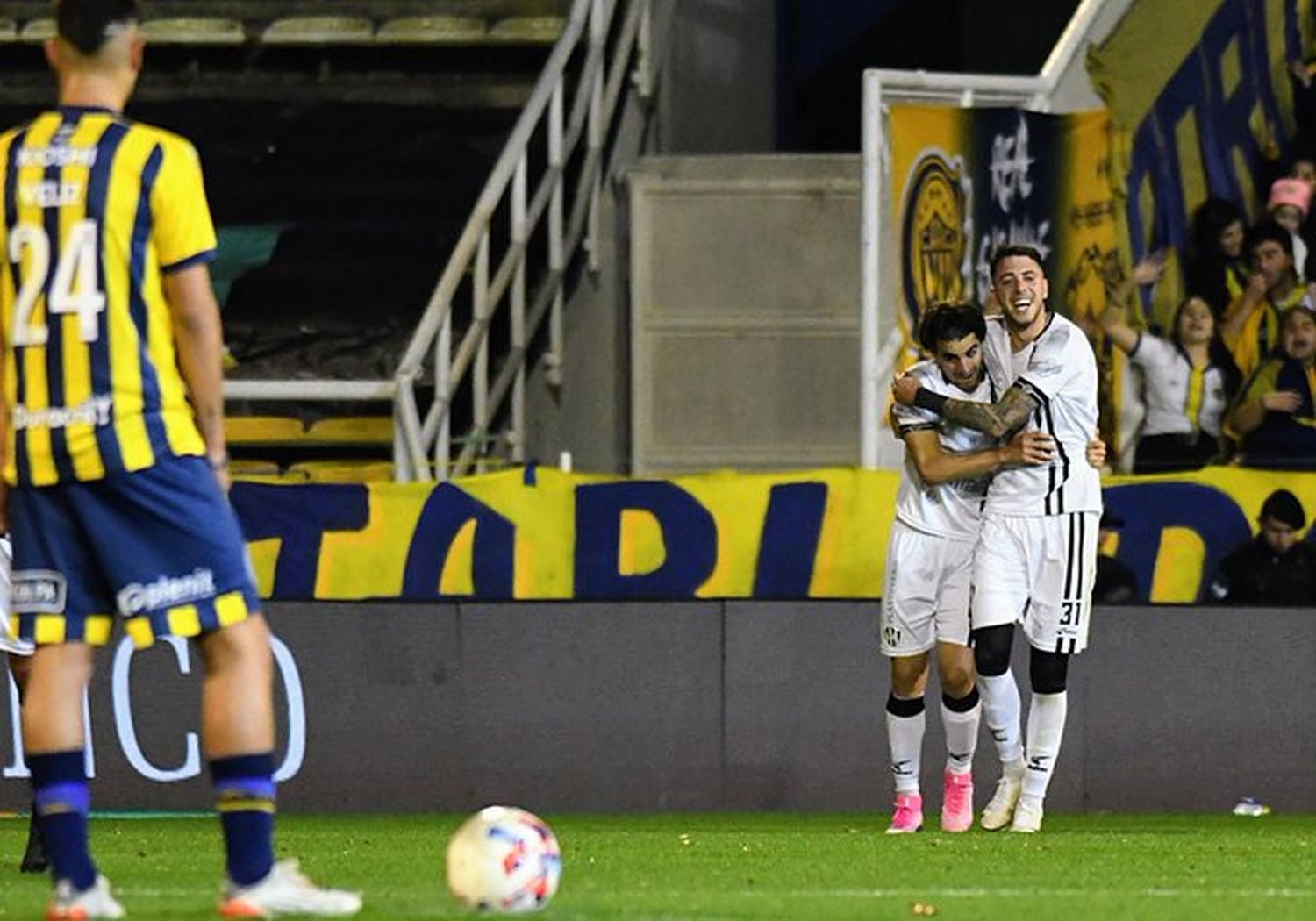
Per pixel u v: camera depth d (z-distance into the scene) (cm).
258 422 4753
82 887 1858
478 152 5362
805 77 5784
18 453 1831
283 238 5181
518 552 3891
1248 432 4212
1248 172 4256
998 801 3394
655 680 3888
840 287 4828
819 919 1973
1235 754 3903
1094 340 4206
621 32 5138
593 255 4962
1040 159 4175
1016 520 3253
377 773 3875
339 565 3875
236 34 5491
